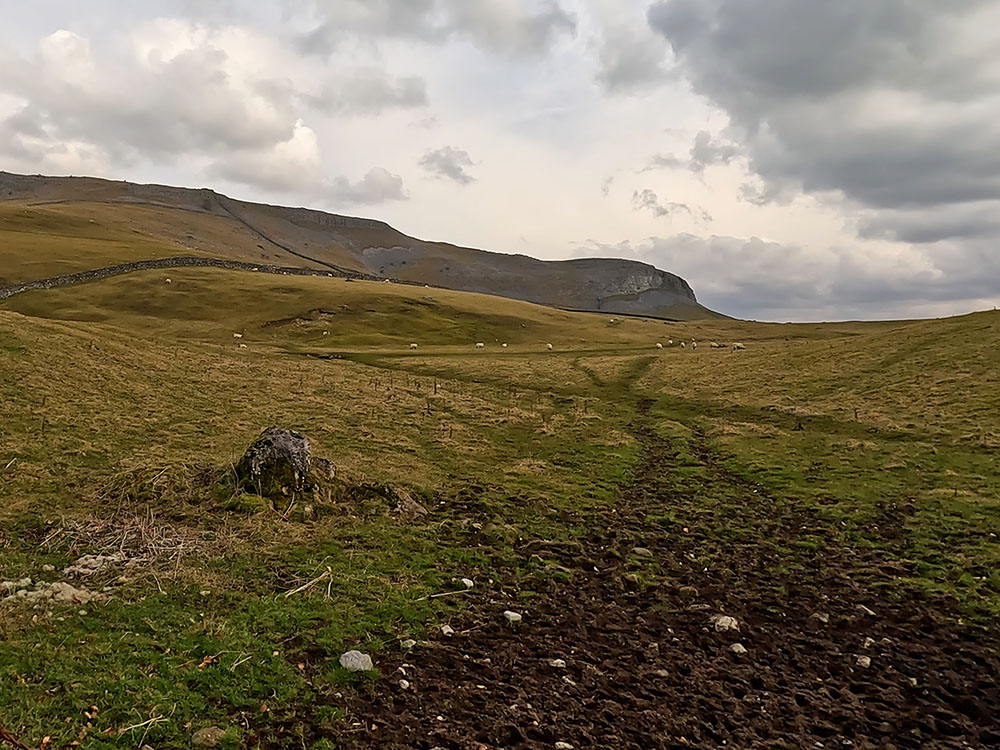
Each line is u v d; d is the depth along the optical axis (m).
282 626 10.21
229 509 15.58
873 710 9.16
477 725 7.99
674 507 20.58
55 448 20.08
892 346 53.16
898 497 21.06
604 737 8.01
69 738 6.80
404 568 13.46
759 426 35.09
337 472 18.75
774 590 13.94
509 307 132.88
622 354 77.12
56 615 9.78
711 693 9.41
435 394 42.56
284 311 100.00
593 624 11.70
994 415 31.28
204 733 7.20
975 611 12.84
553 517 18.58
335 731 7.57
